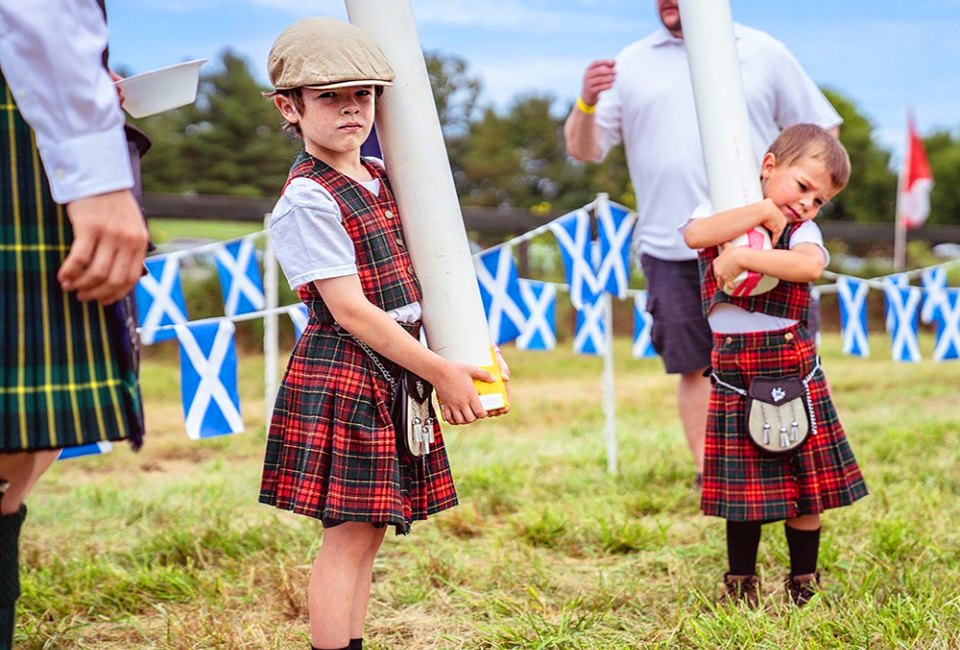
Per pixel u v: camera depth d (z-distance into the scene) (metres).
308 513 2.05
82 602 2.86
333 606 2.13
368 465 2.07
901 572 2.88
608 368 4.71
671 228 3.91
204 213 9.21
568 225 4.59
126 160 1.49
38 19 1.42
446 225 2.21
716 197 2.73
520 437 5.93
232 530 3.46
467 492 4.21
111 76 1.92
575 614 2.73
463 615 2.79
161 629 2.71
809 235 2.74
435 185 2.20
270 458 2.15
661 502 3.90
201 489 4.34
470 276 2.23
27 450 1.52
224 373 3.65
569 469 4.79
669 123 3.92
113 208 1.48
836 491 2.74
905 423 5.90
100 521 3.84
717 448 2.76
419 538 3.50
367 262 2.12
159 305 4.22
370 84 2.07
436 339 2.21
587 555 3.36
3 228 1.51
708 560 3.20
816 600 2.63
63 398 1.53
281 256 2.10
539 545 3.45
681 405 4.05
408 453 2.12
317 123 2.09
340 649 2.13
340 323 2.07
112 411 1.57
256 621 2.75
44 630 2.64
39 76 1.44
